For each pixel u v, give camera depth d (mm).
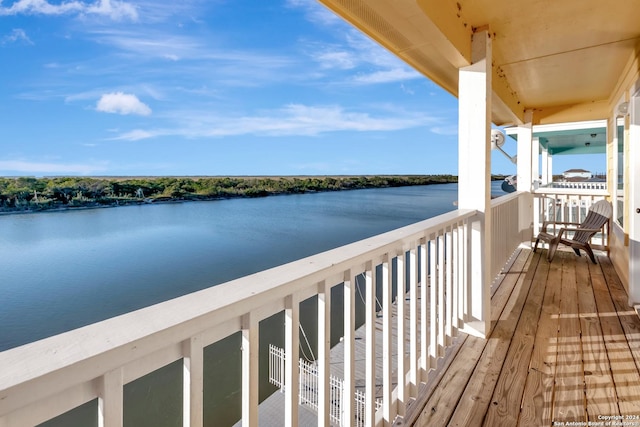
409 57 2699
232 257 18203
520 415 1733
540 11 2562
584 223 5270
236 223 24312
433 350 2049
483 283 2598
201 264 17172
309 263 1131
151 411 6152
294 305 1016
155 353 683
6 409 473
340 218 24781
